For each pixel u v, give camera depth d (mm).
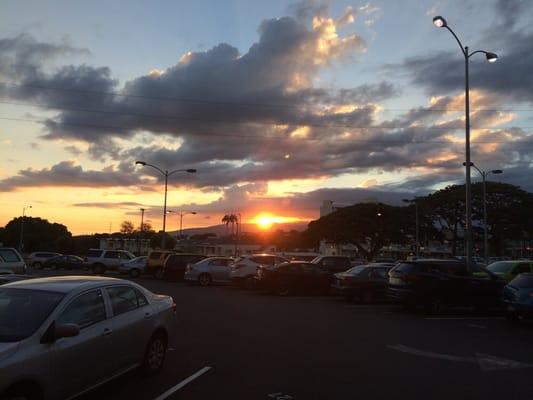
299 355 9352
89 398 6371
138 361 7184
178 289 24484
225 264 27656
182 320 13656
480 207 67875
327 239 80812
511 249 93125
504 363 9008
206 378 7547
